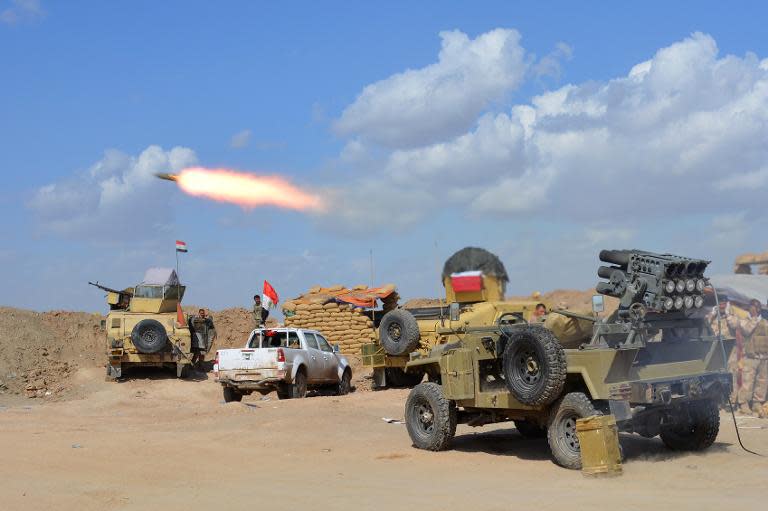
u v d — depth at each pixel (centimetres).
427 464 1128
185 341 2831
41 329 3244
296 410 1703
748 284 1633
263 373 2080
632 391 1022
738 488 889
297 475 1057
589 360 1027
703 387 1105
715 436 1146
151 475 1055
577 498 855
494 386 1192
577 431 999
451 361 1209
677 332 1140
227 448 1278
